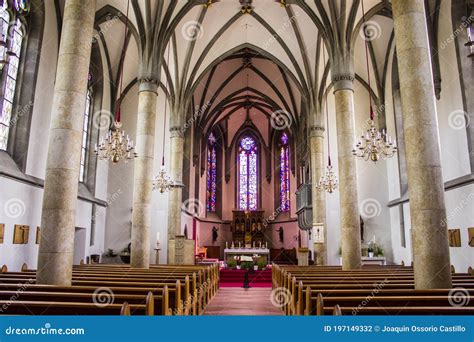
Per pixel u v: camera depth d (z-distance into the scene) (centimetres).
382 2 1633
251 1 2006
